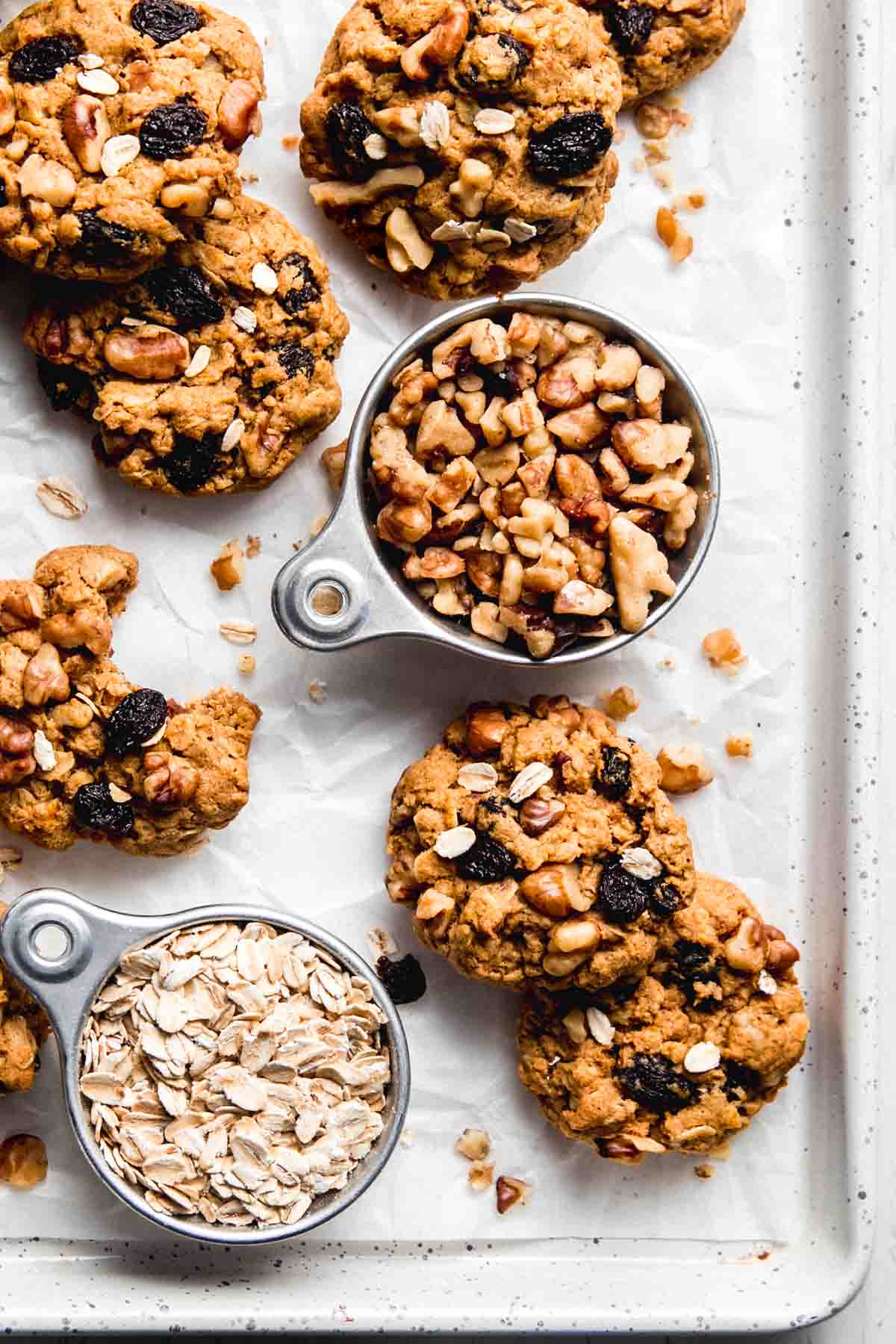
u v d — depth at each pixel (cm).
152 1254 56
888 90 57
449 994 56
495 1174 56
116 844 55
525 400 54
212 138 52
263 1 55
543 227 54
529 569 54
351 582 53
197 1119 54
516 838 54
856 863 56
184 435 54
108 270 52
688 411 54
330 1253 56
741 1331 55
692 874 54
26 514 55
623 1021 55
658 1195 56
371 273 56
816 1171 57
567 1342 56
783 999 55
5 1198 56
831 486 57
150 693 54
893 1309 57
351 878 56
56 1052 56
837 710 56
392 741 56
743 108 57
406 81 53
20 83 52
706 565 57
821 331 57
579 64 53
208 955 54
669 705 57
